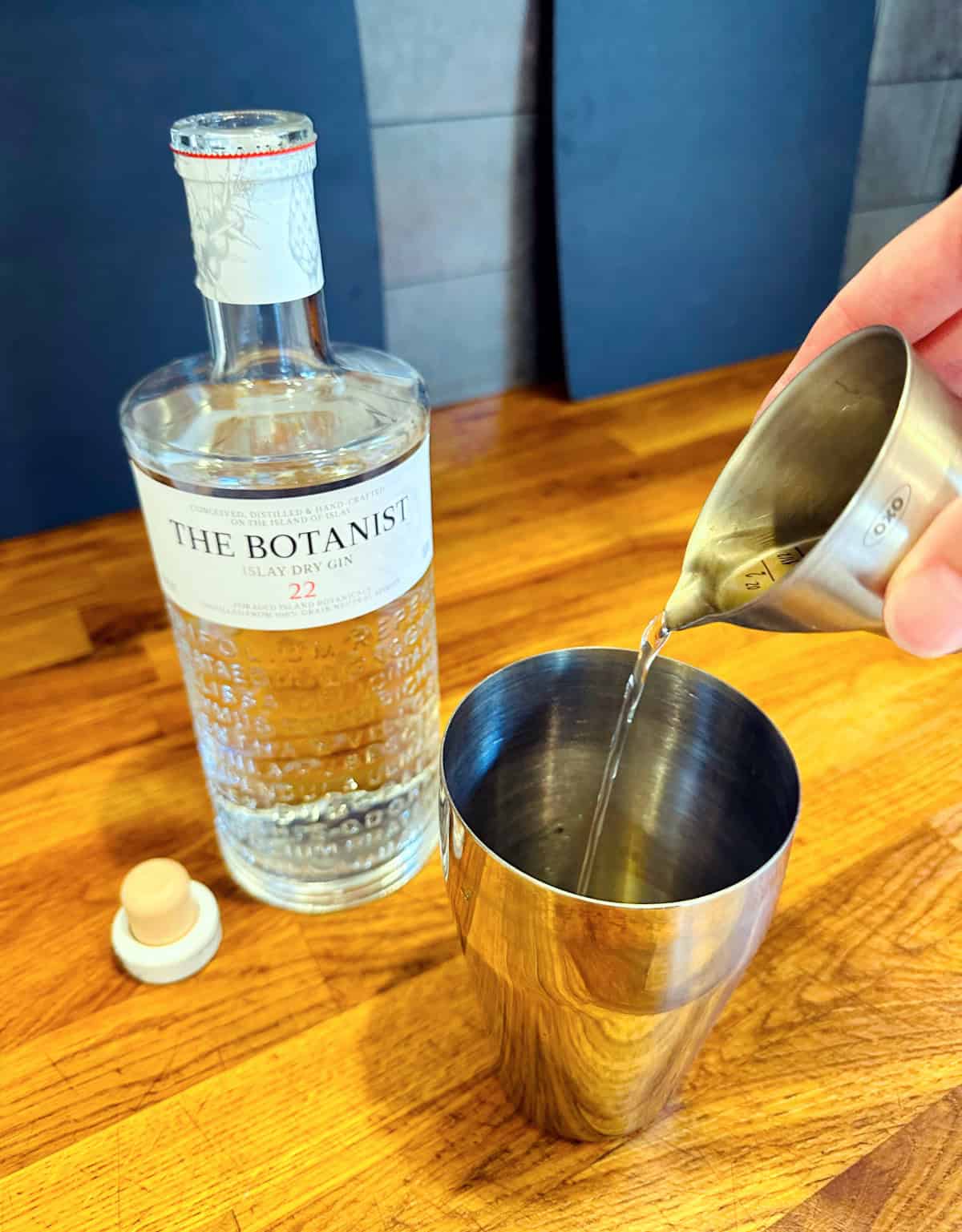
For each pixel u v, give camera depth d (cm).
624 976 21
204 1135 26
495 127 56
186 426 30
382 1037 28
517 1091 26
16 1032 28
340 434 30
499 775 29
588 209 58
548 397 64
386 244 57
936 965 30
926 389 22
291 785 34
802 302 70
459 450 58
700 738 28
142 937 30
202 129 24
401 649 33
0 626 44
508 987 23
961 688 40
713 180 62
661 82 57
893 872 33
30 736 38
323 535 27
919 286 31
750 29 59
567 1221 24
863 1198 24
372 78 51
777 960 30
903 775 36
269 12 46
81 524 52
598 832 31
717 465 56
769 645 42
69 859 34
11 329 47
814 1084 27
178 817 35
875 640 43
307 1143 26
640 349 64
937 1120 26
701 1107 26
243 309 30
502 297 62
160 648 43
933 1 67
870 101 68
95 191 46
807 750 37
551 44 55
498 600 45
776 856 21
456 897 23
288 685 32
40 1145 26
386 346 58
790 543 27
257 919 32
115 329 49
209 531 26
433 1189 25
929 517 21
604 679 29
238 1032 28
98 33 43
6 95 43
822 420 26
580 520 51
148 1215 24
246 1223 24
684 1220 24
